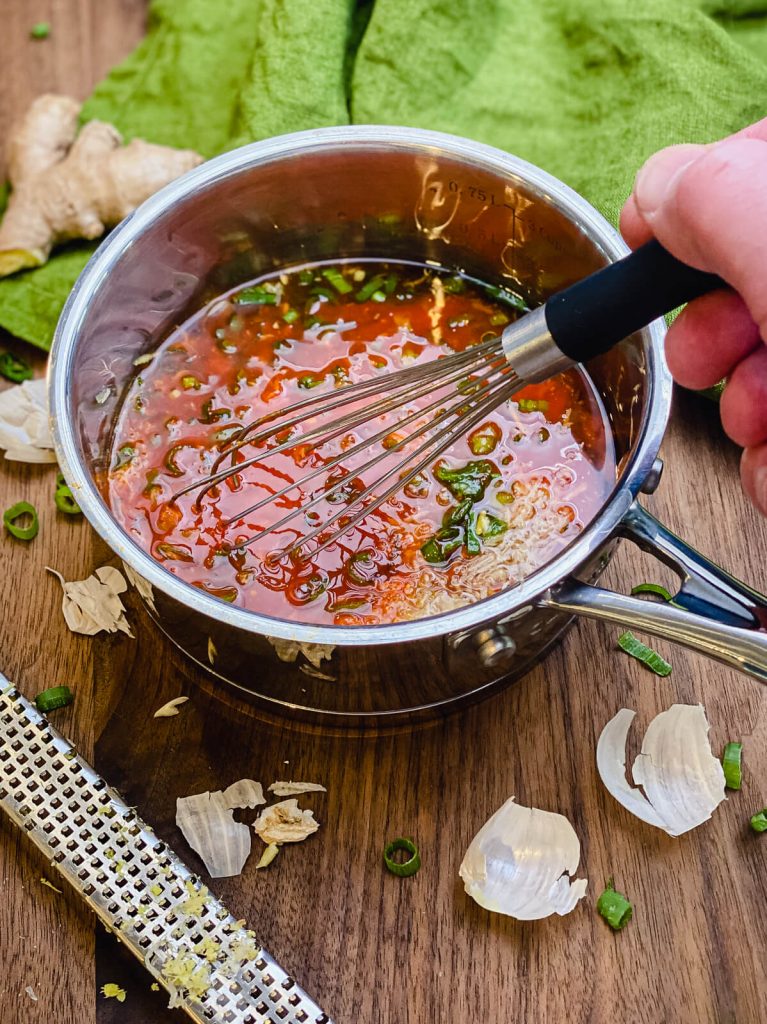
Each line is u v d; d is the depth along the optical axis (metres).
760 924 0.41
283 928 0.41
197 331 0.47
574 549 0.37
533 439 0.44
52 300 0.50
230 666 0.41
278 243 0.47
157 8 0.56
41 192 0.50
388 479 0.44
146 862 0.40
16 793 0.41
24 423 0.47
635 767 0.43
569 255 0.44
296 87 0.51
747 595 0.37
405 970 0.40
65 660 0.44
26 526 0.47
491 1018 0.40
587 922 0.41
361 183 0.45
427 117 0.52
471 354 0.38
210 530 0.43
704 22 0.51
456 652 0.38
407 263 0.49
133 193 0.50
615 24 0.52
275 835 0.42
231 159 0.44
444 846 0.42
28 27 0.56
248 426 0.44
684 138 0.50
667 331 0.38
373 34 0.52
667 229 0.33
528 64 0.53
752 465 0.36
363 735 0.43
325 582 0.42
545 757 0.43
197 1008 0.38
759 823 0.42
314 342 0.47
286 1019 0.38
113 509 0.44
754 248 0.31
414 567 0.42
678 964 0.40
